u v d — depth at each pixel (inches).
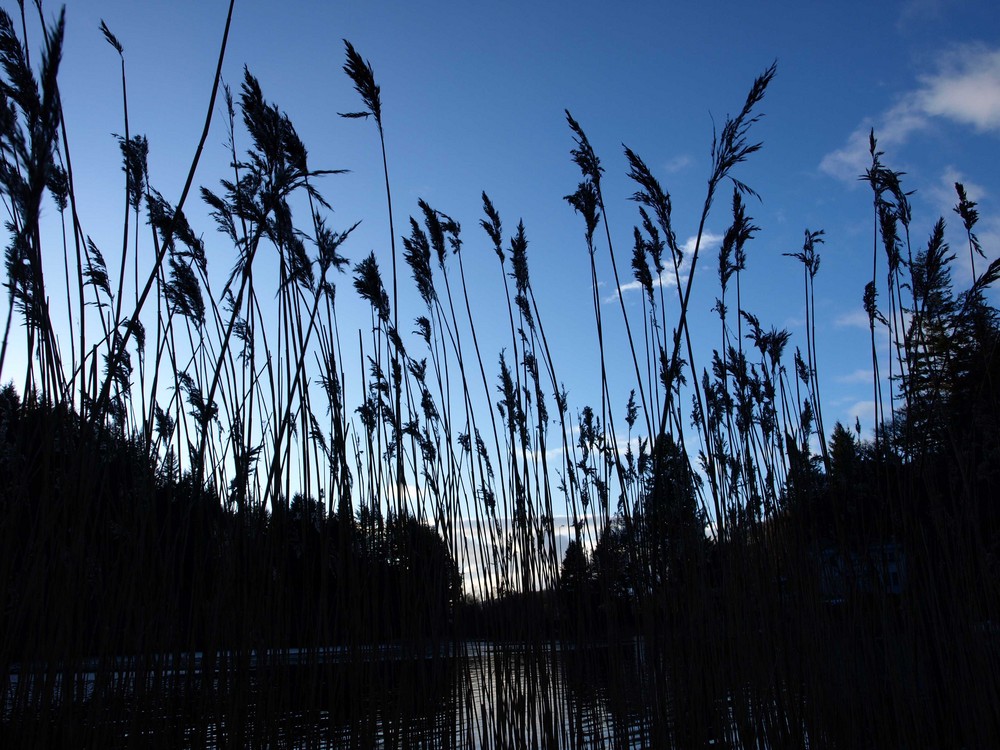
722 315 182.1
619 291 149.0
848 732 158.6
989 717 153.9
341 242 134.4
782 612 159.3
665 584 150.3
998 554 176.4
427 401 198.5
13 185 85.4
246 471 126.7
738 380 193.3
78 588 114.8
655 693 140.6
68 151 105.3
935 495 171.6
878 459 180.5
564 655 161.5
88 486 109.8
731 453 186.4
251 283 131.6
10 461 105.4
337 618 138.6
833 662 165.3
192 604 125.4
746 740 145.3
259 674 126.1
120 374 128.4
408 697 143.6
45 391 104.8
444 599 163.3
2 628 101.6
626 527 155.9
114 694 119.1
